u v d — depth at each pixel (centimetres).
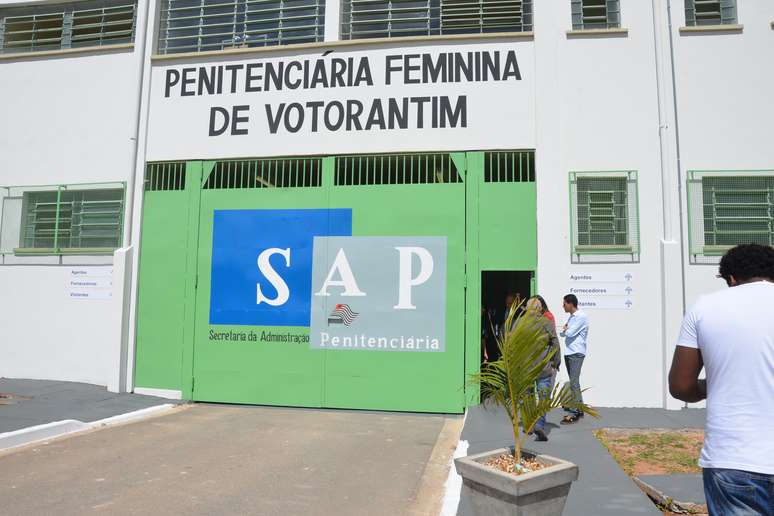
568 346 817
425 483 596
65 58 1140
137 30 1107
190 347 1033
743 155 941
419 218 989
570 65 977
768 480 247
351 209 1010
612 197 949
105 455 685
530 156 988
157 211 1070
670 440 716
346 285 998
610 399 902
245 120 1058
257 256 1030
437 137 997
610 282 923
